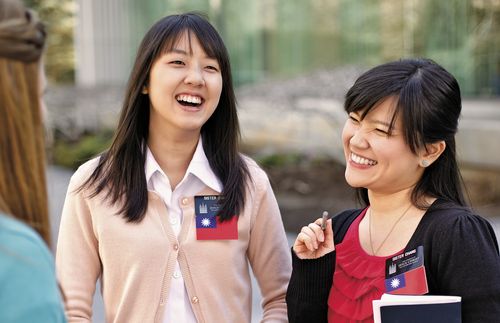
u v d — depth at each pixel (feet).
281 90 30.60
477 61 32.37
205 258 6.77
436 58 34.73
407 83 6.01
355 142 6.18
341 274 6.42
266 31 47.55
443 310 5.46
